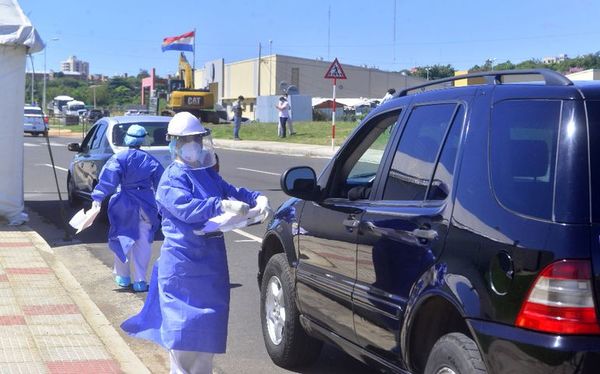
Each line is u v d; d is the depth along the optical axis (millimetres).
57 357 5723
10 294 7422
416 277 3928
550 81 3680
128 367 5582
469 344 3527
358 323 4562
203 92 50062
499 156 3643
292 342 5629
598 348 3107
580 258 3158
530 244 3279
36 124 44938
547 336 3168
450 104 4180
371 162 4977
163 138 12203
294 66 81438
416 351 4000
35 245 9789
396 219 4215
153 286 4668
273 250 6180
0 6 11000
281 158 25516
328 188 5266
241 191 4578
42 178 20156
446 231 3787
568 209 3230
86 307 7102
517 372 3258
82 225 7250
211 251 4371
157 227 8164
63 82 134625
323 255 5074
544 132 3480
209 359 4461
